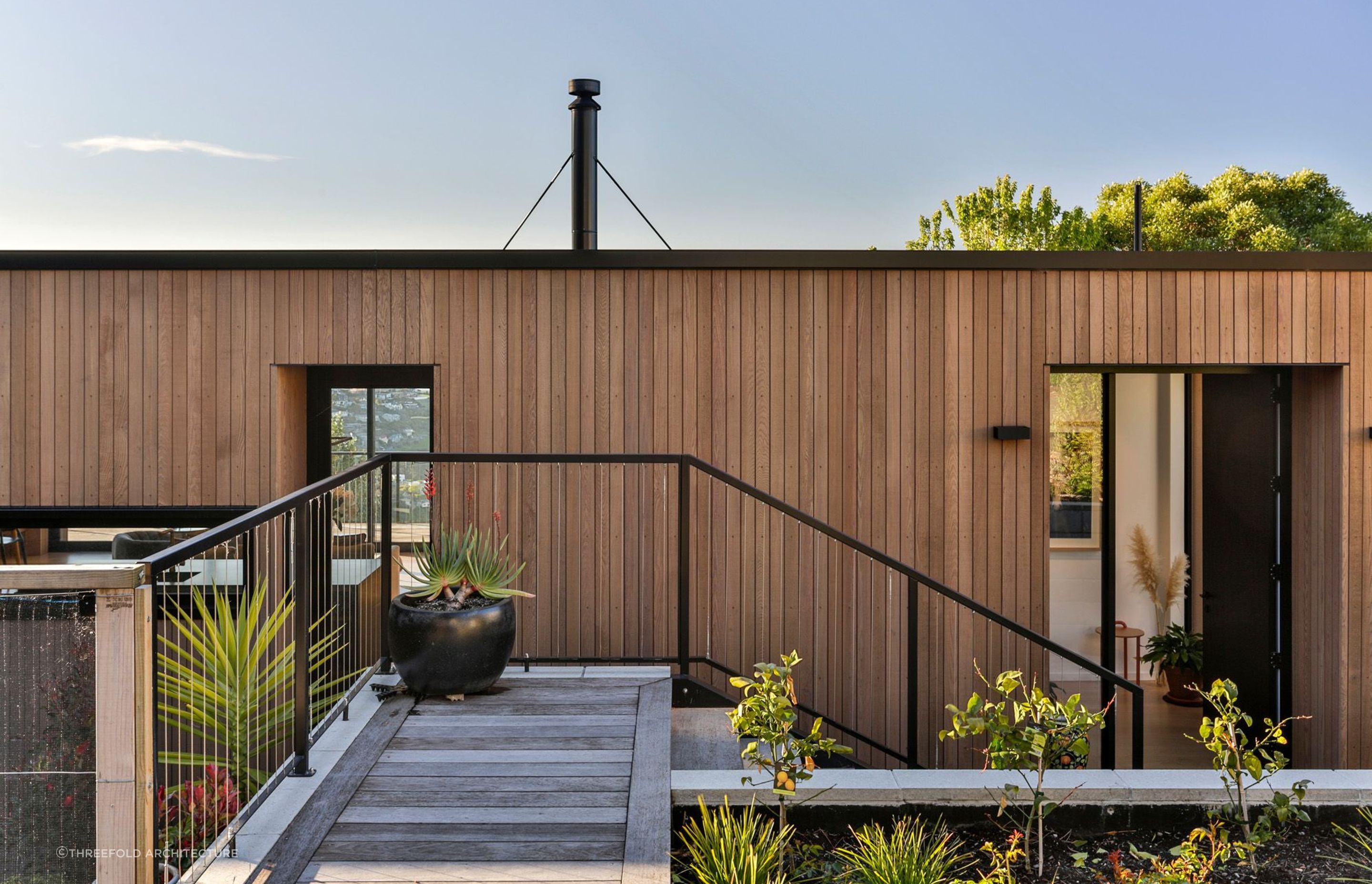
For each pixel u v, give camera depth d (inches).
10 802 92.8
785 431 241.4
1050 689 243.8
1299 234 1140.5
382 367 254.7
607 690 171.3
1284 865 122.1
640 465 240.5
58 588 88.4
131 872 90.0
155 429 237.8
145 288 237.1
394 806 124.3
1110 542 258.2
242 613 154.3
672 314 240.8
